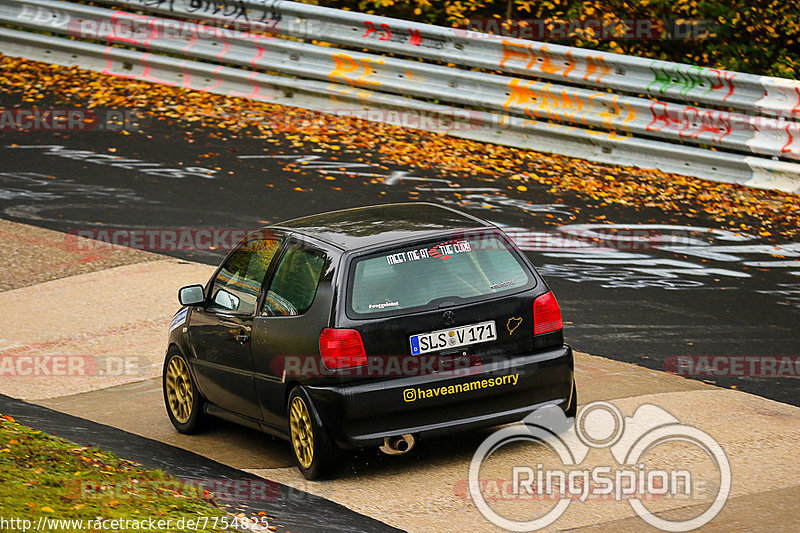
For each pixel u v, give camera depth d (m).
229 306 29.11
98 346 37.09
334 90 62.19
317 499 24.31
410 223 27.88
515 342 26.28
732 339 35.28
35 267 43.78
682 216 47.84
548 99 56.94
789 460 25.83
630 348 34.69
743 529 21.84
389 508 23.64
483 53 59.16
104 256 44.69
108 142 58.34
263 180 52.44
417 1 69.56
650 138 56.88
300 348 25.80
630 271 41.84
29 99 64.69
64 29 70.00
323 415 25.02
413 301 25.67
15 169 54.72
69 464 24.92
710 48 67.12
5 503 20.91
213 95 65.56
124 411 31.95
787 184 50.16
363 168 54.09
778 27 66.69
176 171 53.97
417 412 25.27
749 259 42.94
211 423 30.81
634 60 54.62
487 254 26.92
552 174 53.31
